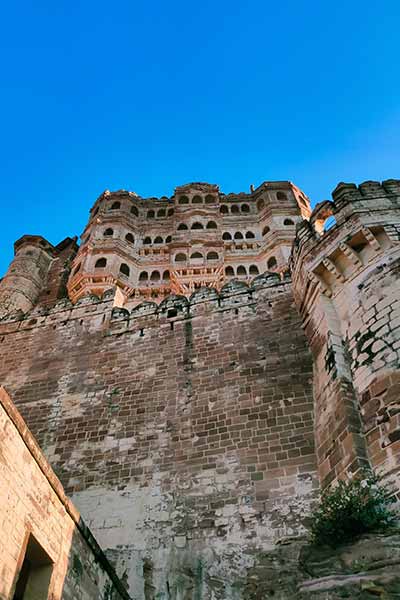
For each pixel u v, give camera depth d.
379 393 11.27
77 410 16.81
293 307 17.73
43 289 48.34
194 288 41.62
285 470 12.72
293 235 46.34
